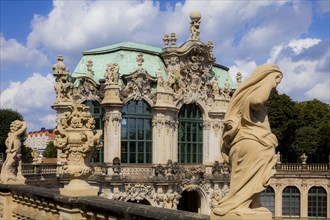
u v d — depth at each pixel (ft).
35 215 48.08
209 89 203.51
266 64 24.82
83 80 182.70
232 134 25.02
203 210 198.70
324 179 233.96
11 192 54.54
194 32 200.75
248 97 24.54
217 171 199.62
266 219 23.79
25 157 283.79
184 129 197.88
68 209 41.06
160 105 184.14
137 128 183.93
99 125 182.50
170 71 196.24
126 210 32.78
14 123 59.16
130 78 181.37
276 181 236.22
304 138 301.63
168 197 180.86
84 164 42.86
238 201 24.11
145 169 181.98
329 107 343.05
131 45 203.72
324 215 234.58
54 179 159.94
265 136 24.57
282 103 309.83
